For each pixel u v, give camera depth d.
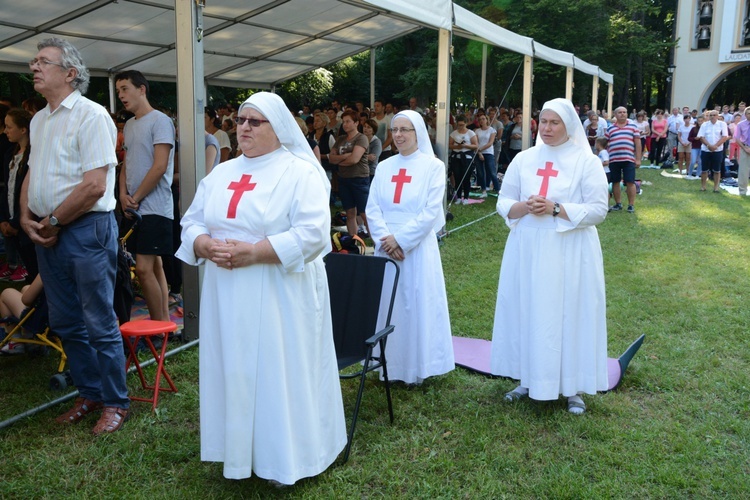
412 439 3.60
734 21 35.44
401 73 31.67
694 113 22.84
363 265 3.90
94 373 3.82
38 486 3.12
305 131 8.30
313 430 2.99
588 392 3.89
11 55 9.34
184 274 4.99
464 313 5.94
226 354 2.85
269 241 2.79
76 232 3.47
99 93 19.11
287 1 8.80
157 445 3.50
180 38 4.72
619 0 28.66
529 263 3.84
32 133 3.52
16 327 4.44
